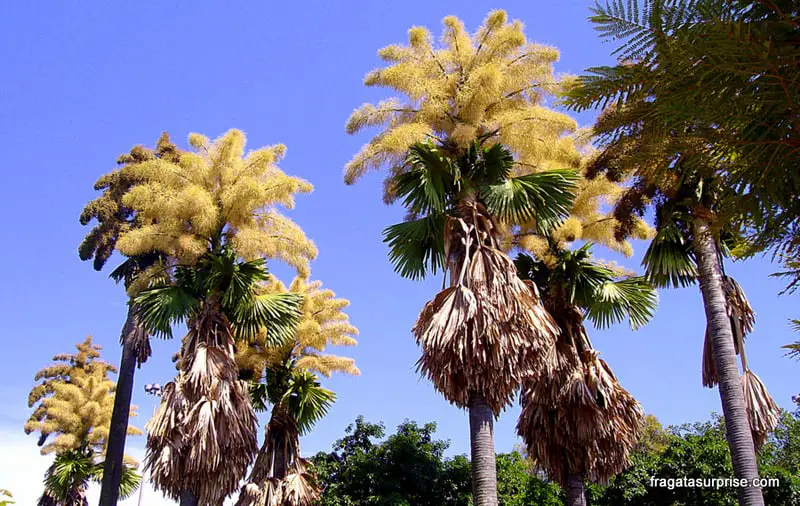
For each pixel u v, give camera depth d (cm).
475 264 1060
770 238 387
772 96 313
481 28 1295
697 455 1902
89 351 3331
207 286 1521
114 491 2028
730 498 1817
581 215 1541
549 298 1432
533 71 1227
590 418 1276
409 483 2172
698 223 1185
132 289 1534
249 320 1606
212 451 1301
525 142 1177
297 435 1914
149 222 1620
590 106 348
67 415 2927
